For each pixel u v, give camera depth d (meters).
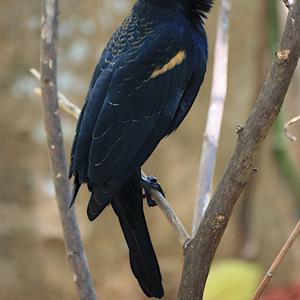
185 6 7.88
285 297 13.98
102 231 12.29
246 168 5.63
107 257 12.37
